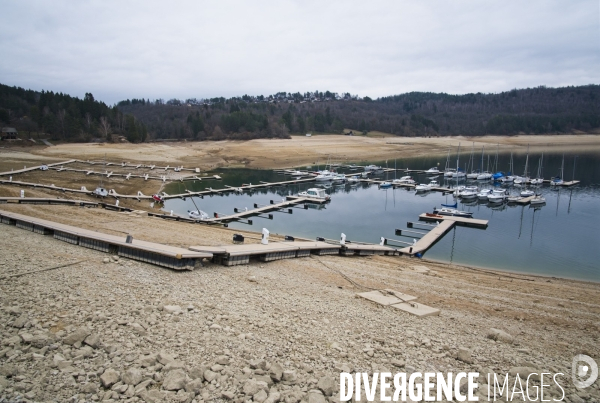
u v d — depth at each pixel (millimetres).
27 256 17000
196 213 45219
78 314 11227
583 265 32750
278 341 10852
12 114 133125
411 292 18375
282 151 128375
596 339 14633
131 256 18078
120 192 61469
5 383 7723
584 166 107938
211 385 8336
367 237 41844
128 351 9438
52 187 53031
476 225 47375
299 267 20547
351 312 14086
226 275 17312
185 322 11445
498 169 106438
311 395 8180
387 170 103188
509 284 23172
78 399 7547
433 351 11211
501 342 12688
